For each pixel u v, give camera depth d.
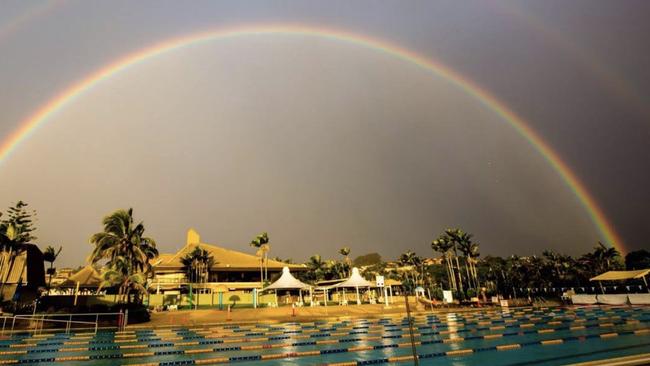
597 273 77.50
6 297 42.50
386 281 64.31
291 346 20.30
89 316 33.78
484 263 102.25
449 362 14.75
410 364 14.89
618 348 16.36
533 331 24.09
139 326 32.19
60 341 23.45
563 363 13.81
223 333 27.41
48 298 44.97
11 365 16.11
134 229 41.75
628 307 42.94
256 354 17.94
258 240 72.25
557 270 77.88
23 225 42.09
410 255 90.69
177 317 40.72
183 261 66.69
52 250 67.00
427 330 26.50
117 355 18.11
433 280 90.62
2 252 40.91
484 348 17.78
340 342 21.41
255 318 39.81
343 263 89.19
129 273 38.91
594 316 32.91
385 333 25.42
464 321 32.53
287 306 56.44
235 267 70.81
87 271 57.09
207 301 57.59
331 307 50.47
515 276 74.56
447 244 75.06
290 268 73.75
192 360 16.55
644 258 78.00
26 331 27.95
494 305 52.38
